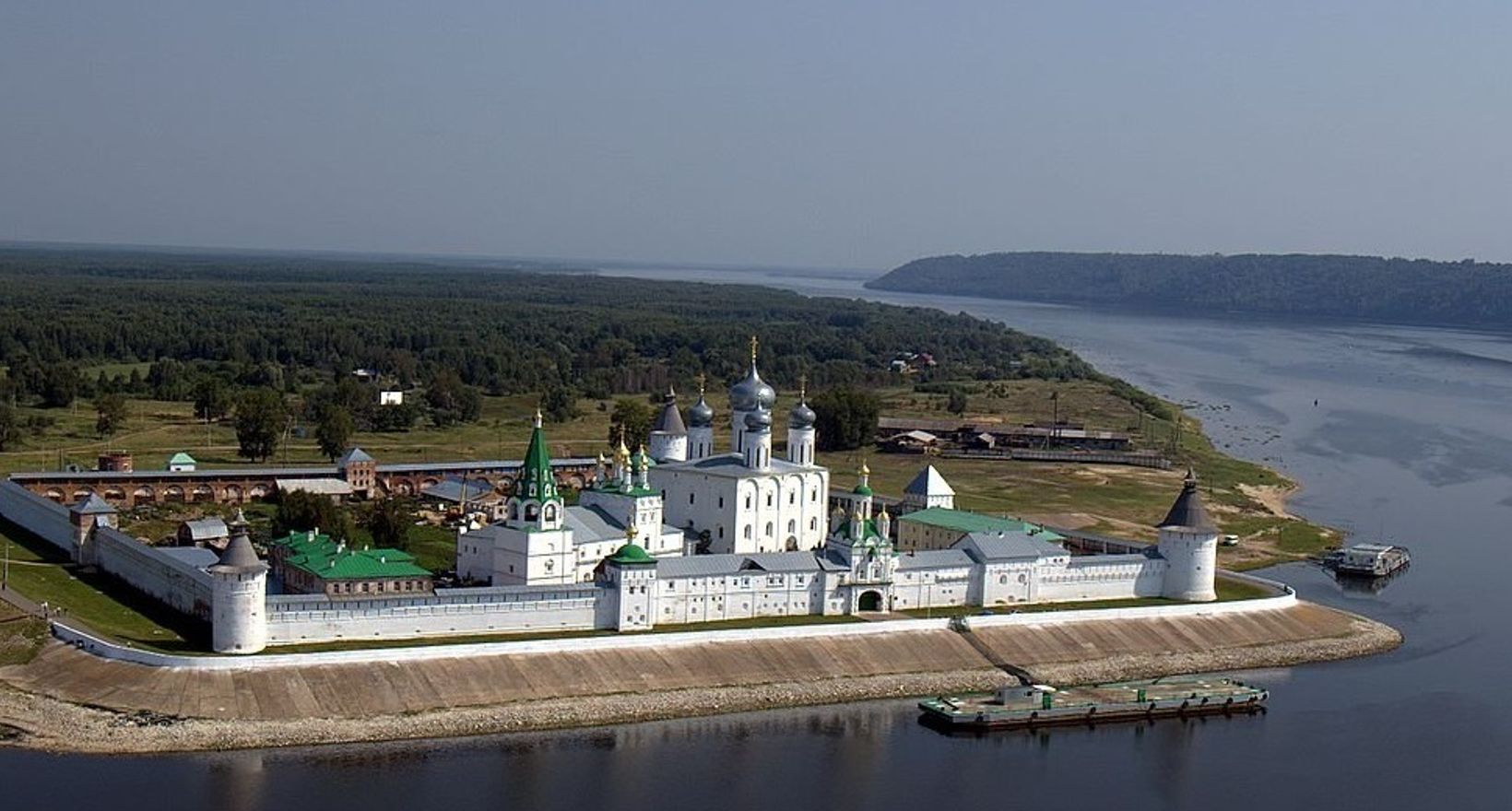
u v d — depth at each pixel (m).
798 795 164.38
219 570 184.00
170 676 178.12
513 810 156.00
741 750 177.50
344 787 159.50
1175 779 174.25
